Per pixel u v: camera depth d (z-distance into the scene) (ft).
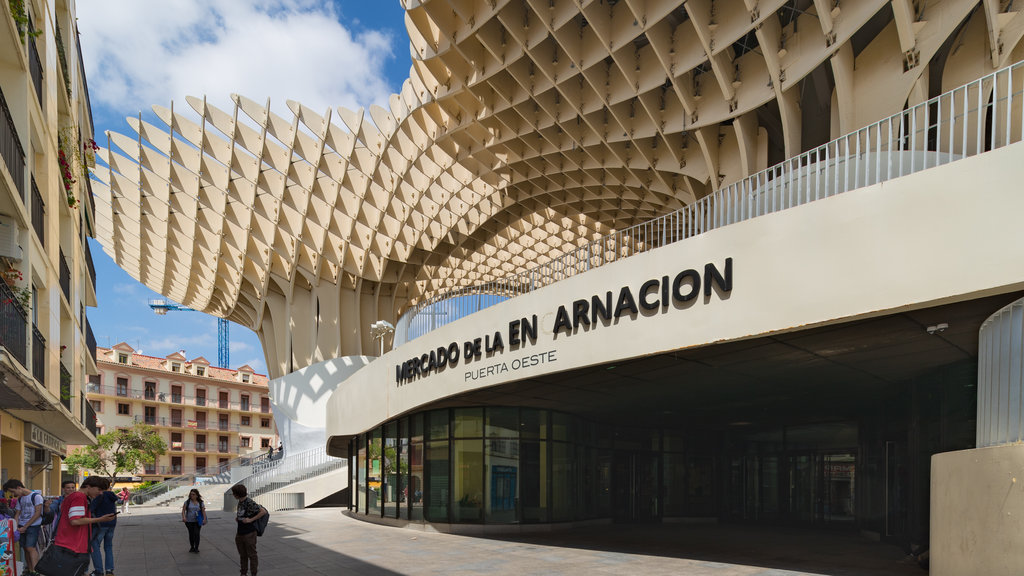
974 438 35.83
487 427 55.47
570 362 36.58
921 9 46.37
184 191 118.93
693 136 74.02
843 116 52.65
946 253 24.08
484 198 108.78
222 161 110.83
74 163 61.62
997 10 40.70
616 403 55.93
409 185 113.09
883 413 51.93
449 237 126.31
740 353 35.63
